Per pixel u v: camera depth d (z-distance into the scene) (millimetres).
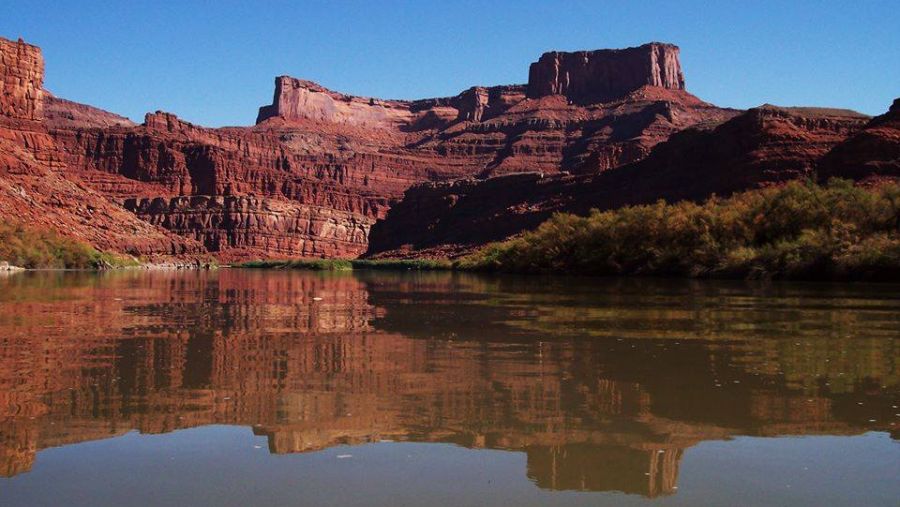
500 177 177250
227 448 8852
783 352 16656
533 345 17938
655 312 27328
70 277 65188
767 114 117000
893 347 17469
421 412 10734
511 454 8664
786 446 9094
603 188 139875
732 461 8445
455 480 7719
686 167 121188
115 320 23484
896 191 55938
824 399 11727
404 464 8273
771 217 61844
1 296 34906
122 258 117500
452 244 158125
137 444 8992
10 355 15719
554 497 7242
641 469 8133
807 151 106500
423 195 198125
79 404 11078
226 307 29828
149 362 14945
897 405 11305
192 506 6930
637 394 12086
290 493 7309
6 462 8258
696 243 65500
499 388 12500
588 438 9383
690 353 16531
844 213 57438
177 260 146250
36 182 131000
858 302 31672
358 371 14094
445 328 21938
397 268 140500
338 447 8922
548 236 82625
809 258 53531
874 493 7426
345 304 32219
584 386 12688
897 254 48906
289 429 9734
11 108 157750
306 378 13359
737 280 55844
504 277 73125
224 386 12531
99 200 147500
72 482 7594
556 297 36656
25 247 95438
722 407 11125
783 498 7281
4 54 158000
